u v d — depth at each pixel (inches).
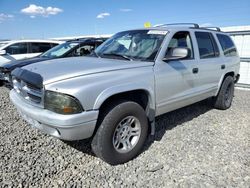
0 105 223.0
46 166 124.3
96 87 111.8
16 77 135.1
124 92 124.2
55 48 312.7
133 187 110.9
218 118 205.0
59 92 107.0
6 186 107.5
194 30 181.0
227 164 130.6
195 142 156.4
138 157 136.9
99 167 126.0
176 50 140.9
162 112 152.6
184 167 127.3
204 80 185.8
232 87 232.8
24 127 171.9
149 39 156.8
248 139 163.2
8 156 131.7
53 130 112.9
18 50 382.3
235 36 362.9
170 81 149.6
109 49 166.6
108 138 120.0
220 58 206.8
